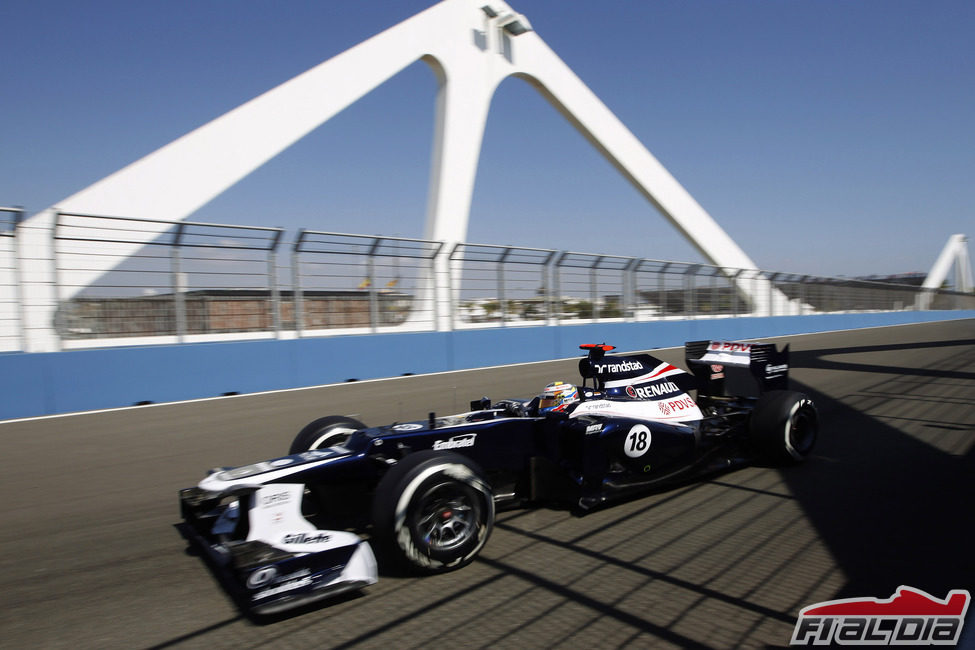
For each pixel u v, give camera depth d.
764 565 3.38
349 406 9.12
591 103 22.34
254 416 8.45
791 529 3.91
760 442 5.30
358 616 2.92
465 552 3.38
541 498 4.22
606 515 4.26
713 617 2.83
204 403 9.77
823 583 3.15
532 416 4.40
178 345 10.14
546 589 3.15
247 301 11.66
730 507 4.38
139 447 6.71
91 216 9.57
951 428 6.95
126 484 5.30
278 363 11.27
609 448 4.38
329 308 12.68
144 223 11.95
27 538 4.06
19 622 2.94
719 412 5.66
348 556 3.03
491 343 14.88
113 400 9.52
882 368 13.40
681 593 3.07
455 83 17.72
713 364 6.17
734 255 27.80
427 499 3.28
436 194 17.78
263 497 3.20
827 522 4.03
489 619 2.85
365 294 13.25
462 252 14.77
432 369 13.67
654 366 5.21
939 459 5.61
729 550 3.60
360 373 12.46
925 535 3.78
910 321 40.44
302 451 4.28
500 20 19.02
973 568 3.31
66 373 9.13
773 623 2.78
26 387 8.81
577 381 11.66
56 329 9.72
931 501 4.43
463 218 17.84
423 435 3.76
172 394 10.06
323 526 3.82
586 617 2.85
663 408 4.96
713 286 22.91
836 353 17.31
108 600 3.14
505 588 3.17
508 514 4.31
